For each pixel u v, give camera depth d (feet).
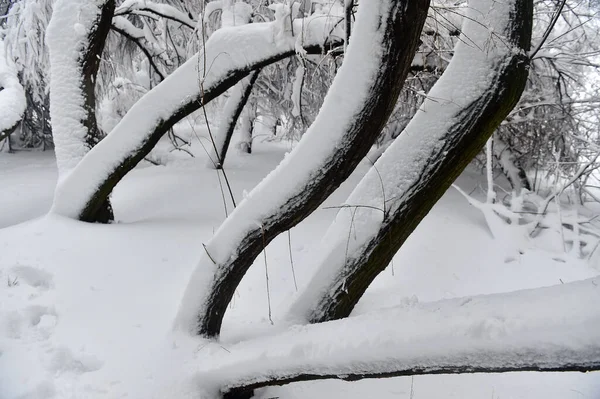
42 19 24.99
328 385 8.72
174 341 8.59
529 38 8.09
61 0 17.12
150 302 10.94
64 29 16.97
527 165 28.04
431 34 16.21
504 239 16.63
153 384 7.85
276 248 14.80
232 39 14.57
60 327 9.70
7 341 9.04
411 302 7.09
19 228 14.61
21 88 22.03
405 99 20.59
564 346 4.91
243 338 8.90
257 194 8.34
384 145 29.66
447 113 8.30
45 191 25.95
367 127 7.64
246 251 8.45
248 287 12.37
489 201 19.27
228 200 20.51
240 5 21.27
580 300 5.18
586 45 25.70
